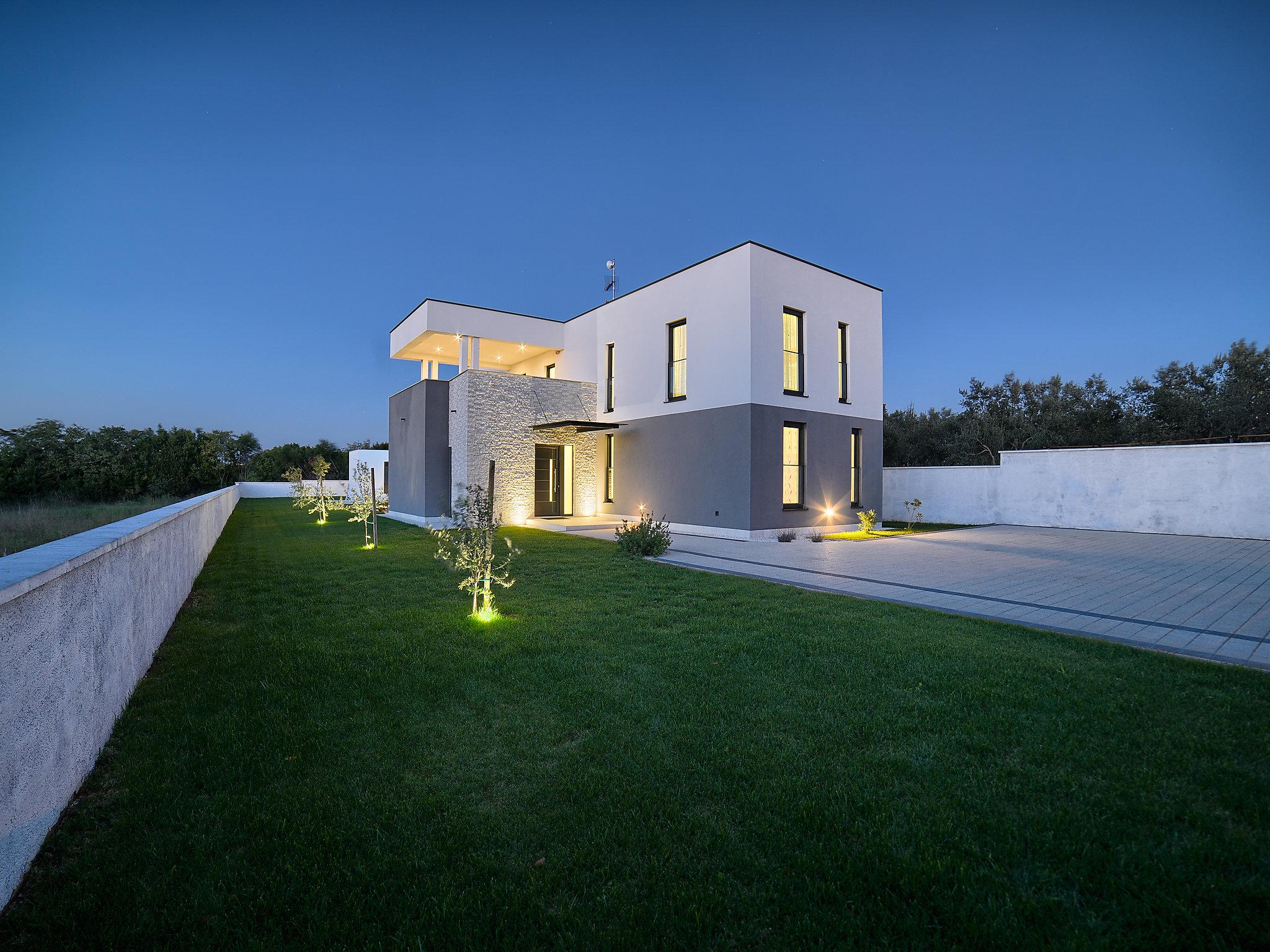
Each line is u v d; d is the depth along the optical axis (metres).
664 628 4.90
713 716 3.12
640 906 1.74
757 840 2.06
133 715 3.16
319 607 5.67
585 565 8.12
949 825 2.12
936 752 2.71
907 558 9.12
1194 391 18.08
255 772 2.54
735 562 8.63
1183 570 8.03
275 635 4.70
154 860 1.96
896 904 1.75
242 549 9.95
